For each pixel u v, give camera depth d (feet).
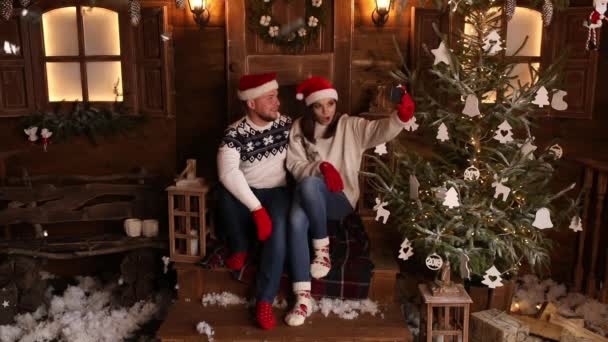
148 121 11.09
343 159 9.12
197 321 8.40
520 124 8.62
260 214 8.36
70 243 10.03
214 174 11.27
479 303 9.34
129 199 11.47
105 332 9.39
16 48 10.60
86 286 11.07
